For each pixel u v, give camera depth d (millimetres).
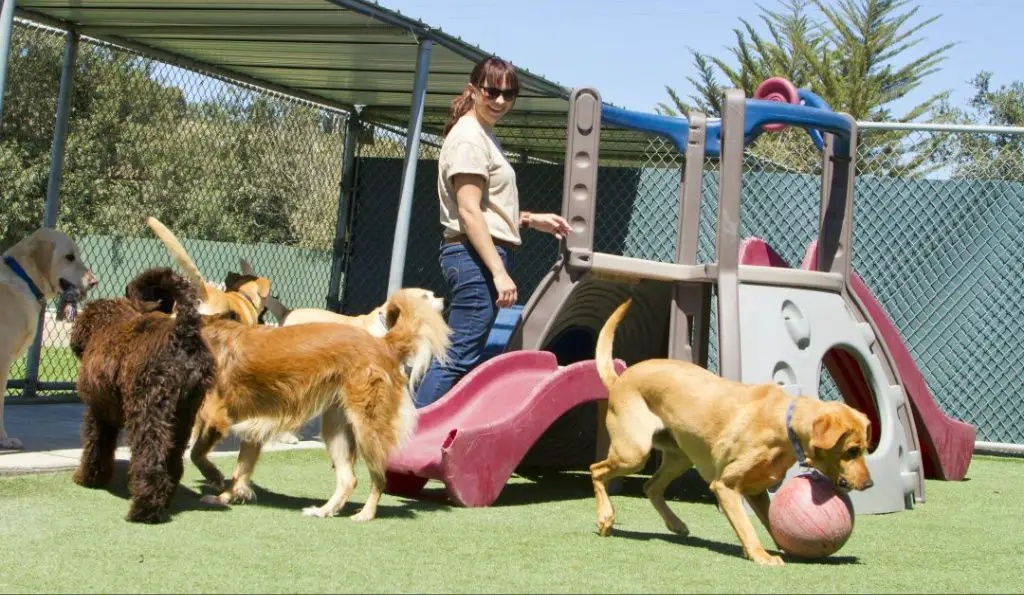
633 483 6523
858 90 33094
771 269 5965
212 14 7309
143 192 10164
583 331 7340
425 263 10750
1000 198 8984
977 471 7848
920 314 9164
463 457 5176
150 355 4402
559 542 4375
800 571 4012
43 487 4988
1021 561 4430
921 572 4109
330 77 9352
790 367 5742
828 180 6477
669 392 4488
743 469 4234
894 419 6020
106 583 3357
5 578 3381
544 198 10602
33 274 6094
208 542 4012
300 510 4828
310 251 10828
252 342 4703
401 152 11695
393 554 3955
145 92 9992
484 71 5695
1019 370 8922
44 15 7840
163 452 4355
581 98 6160
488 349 6414
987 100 37156
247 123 10148
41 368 10016
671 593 3533
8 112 9781
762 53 34781
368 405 4598
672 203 9805
